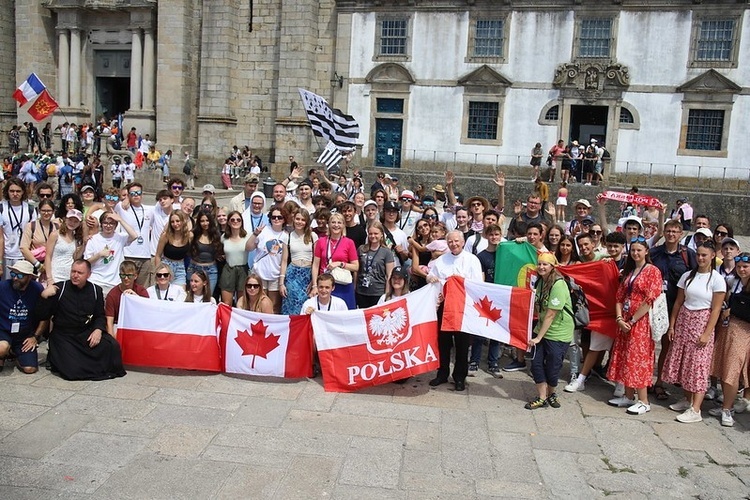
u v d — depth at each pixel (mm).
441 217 14805
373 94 35156
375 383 10430
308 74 35469
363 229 12750
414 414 9750
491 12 33062
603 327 10633
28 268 10477
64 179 30828
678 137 31453
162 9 37188
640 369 9969
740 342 9641
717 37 30562
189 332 10922
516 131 33375
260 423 9219
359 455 8406
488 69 33188
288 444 8641
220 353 10961
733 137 30750
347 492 7559
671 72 31203
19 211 12641
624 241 10594
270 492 7500
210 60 37156
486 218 11875
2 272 12367
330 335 10484
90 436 8664
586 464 8445
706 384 9766
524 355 11977
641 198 13359
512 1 32594
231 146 38031
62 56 40719
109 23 40406
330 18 35688
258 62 37375
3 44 42344
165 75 37500
